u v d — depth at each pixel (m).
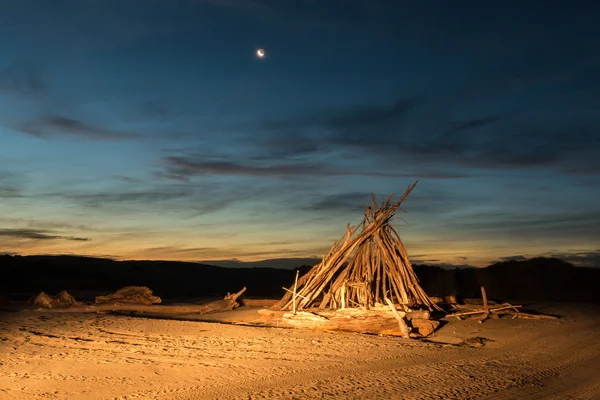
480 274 37.31
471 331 16.36
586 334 16.36
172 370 10.95
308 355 12.56
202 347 13.29
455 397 9.33
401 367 11.53
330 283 18.92
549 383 10.77
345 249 17.84
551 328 17.12
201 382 10.07
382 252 18.06
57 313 19.38
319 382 10.16
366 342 14.19
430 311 17.94
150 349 12.95
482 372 11.28
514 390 10.02
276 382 10.13
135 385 9.82
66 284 34.22
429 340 15.11
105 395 9.21
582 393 10.12
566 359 13.11
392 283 18.05
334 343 13.98
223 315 19.75
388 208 18.45
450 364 11.95
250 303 22.30
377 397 9.21
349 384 10.04
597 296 29.61
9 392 9.30
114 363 11.44
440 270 39.09
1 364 11.21
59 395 9.17
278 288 35.50
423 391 9.64
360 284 17.11
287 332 15.56
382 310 15.98
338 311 16.31
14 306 21.23
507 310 19.75
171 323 17.06
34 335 14.48
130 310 20.70
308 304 17.84
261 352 12.80
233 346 13.46
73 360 11.66
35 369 10.84
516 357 13.10
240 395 9.27
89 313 19.77
